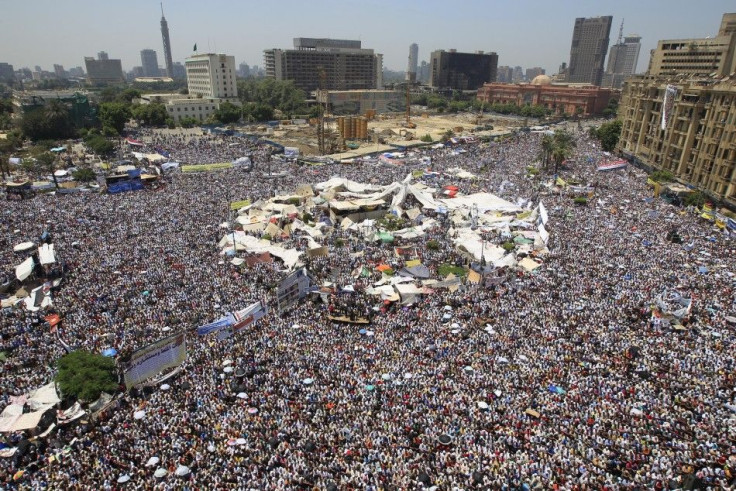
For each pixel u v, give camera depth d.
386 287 57.94
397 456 32.16
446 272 65.56
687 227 81.50
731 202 91.44
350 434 34.16
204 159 137.62
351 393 38.91
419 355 44.28
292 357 43.97
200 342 46.44
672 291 56.28
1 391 38.88
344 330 49.16
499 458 31.72
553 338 46.78
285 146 169.38
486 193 100.88
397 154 154.25
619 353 44.19
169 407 37.38
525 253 69.69
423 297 56.69
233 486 29.59
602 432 34.22
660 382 39.84
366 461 31.78
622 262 65.38
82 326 48.44
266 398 38.34
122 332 47.50
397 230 81.75
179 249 69.12
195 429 34.91
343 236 79.12
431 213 91.62
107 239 72.56
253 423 35.53
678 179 110.31
